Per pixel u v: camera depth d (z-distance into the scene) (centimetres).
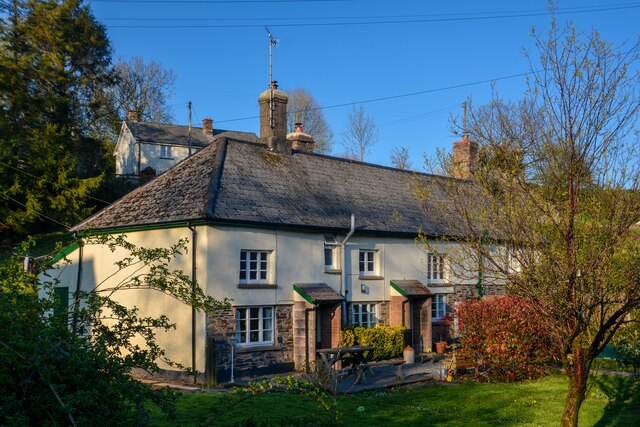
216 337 1650
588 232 871
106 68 4031
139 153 4781
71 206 3170
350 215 2092
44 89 3384
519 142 1018
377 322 2131
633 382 1463
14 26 3331
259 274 1791
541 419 1159
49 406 527
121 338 689
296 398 1330
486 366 1702
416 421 1145
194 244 1673
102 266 1938
